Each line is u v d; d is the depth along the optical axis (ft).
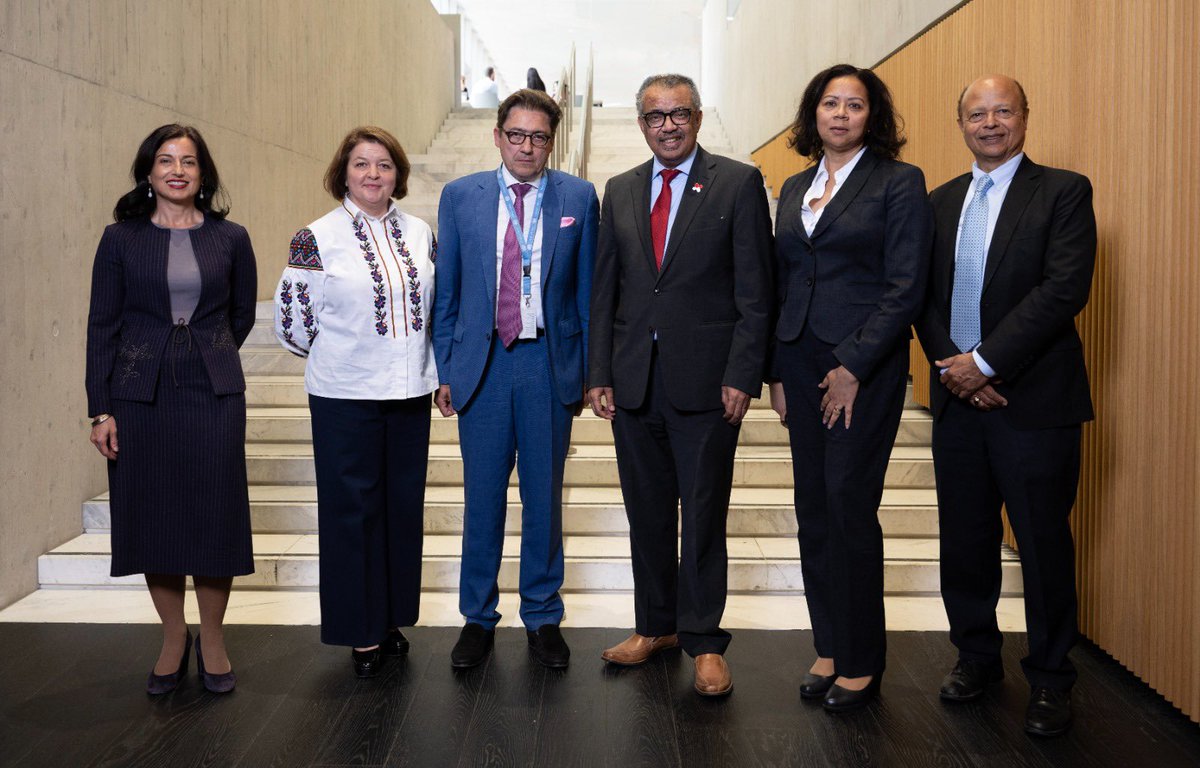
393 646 10.55
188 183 9.39
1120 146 10.23
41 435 12.75
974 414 9.18
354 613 9.89
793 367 9.34
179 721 9.00
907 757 8.32
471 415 10.23
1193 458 8.95
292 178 22.09
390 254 9.95
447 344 10.39
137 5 15.12
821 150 9.37
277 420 15.52
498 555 10.44
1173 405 9.26
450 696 9.52
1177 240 9.20
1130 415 10.04
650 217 9.71
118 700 9.46
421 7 34.53
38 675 10.04
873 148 9.10
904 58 18.01
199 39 17.35
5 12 11.89
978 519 9.38
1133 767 8.16
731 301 9.56
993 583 9.53
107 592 12.64
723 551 9.71
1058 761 8.25
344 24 25.90
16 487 12.25
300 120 22.65
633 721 8.99
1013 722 8.99
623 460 10.01
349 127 26.37
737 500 13.94
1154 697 9.62
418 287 10.00
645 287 9.60
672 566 10.30
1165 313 9.40
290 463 14.62
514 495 14.06
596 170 30.35
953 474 9.40
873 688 9.47
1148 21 9.64
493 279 10.05
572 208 10.21
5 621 11.58
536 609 10.48
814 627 9.66
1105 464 10.53
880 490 9.12
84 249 13.69
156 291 9.33
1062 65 11.60
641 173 9.91
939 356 9.15
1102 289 10.58
